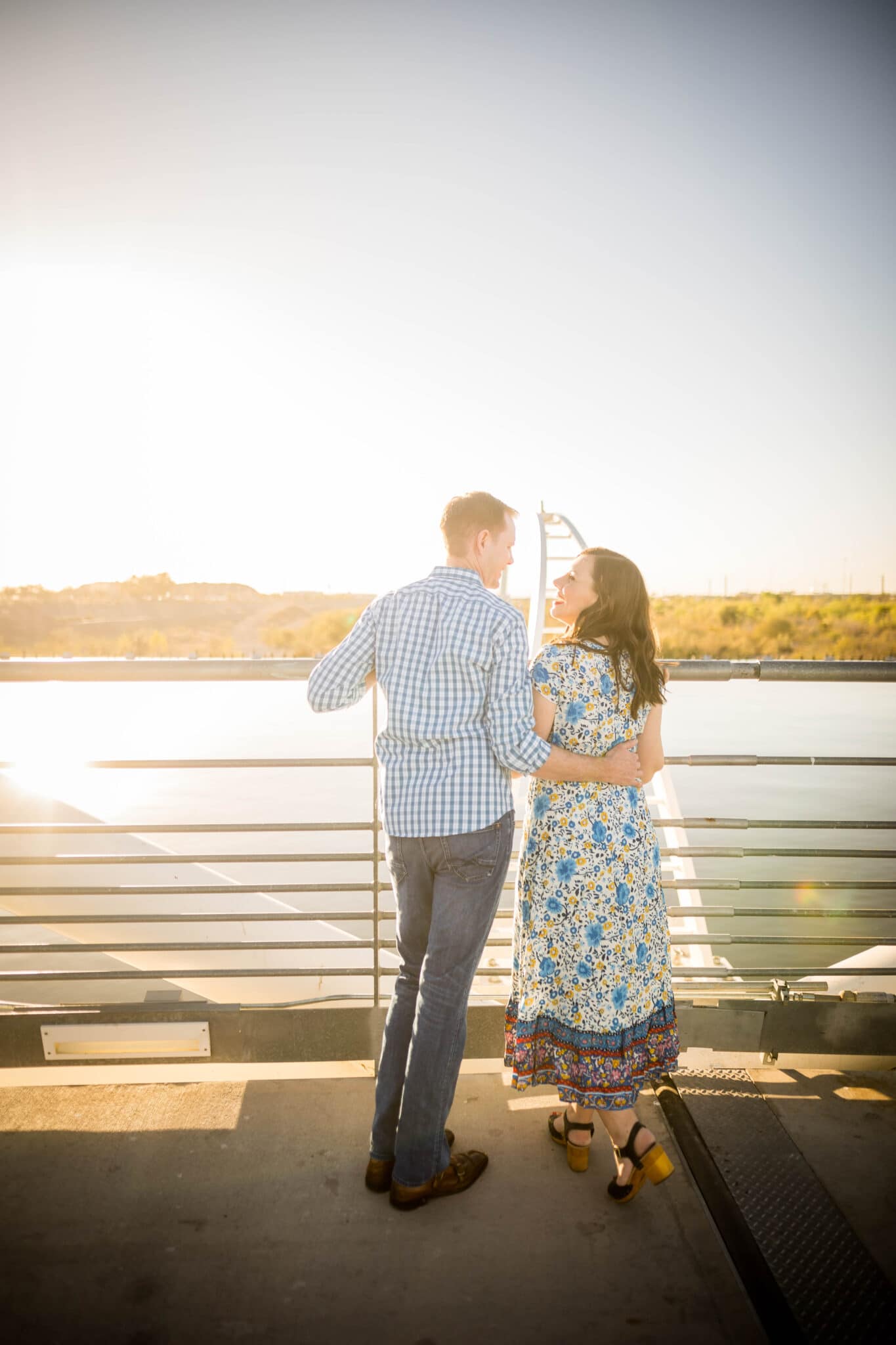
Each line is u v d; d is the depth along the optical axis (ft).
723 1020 8.80
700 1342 5.79
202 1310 6.05
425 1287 6.26
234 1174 7.50
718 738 266.77
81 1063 8.68
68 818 22.58
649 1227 6.89
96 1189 7.30
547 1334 5.85
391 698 6.82
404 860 7.00
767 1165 7.45
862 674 8.39
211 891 8.47
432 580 7.04
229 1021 8.64
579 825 6.91
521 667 6.65
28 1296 6.17
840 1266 6.32
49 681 8.40
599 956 6.85
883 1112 8.40
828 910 8.53
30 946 8.71
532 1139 8.04
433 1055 6.86
